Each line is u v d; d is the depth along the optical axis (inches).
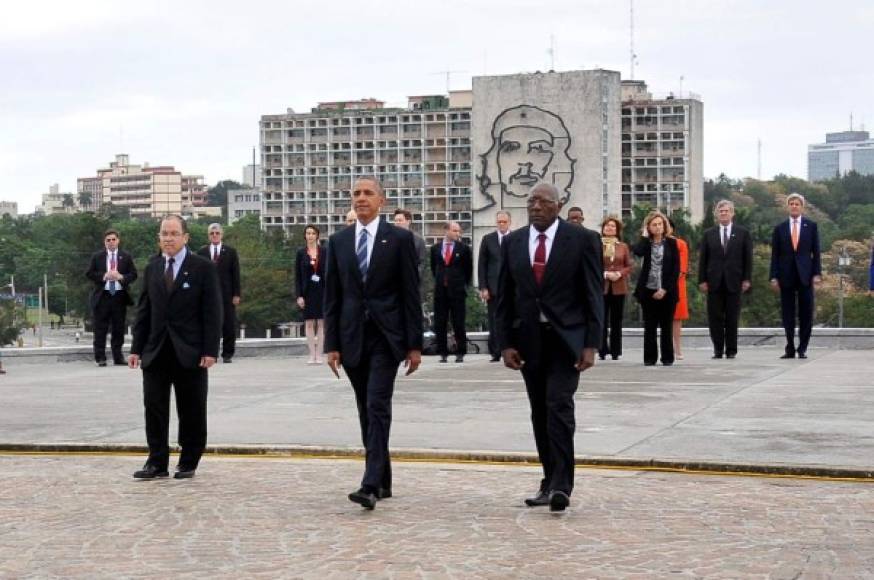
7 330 3993.6
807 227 953.5
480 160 4763.8
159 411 486.9
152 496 448.8
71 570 343.9
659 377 818.8
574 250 413.4
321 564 346.3
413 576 332.2
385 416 426.6
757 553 353.7
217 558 355.3
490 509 418.0
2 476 495.2
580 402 683.4
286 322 4008.4
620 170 4857.3
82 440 578.9
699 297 3221.0
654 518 400.5
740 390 735.7
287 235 4931.1
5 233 4862.2
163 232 488.4
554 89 4714.6
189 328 483.5
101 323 1020.5
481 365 952.3
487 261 935.7
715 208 967.0
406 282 432.1
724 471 482.9
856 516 402.0
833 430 570.9
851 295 4168.3
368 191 435.8
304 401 721.0
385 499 436.5
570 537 374.9
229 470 503.5
